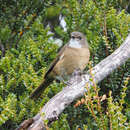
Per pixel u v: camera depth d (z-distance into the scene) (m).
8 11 12.57
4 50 12.27
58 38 12.88
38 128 6.95
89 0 11.41
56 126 8.51
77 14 11.28
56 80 10.21
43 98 9.16
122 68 9.41
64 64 9.93
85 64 9.96
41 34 11.66
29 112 9.01
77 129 9.18
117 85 9.47
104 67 8.12
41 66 10.28
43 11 12.56
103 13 10.65
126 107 9.08
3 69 9.73
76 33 10.12
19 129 7.07
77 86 7.67
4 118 7.61
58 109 7.26
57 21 13.34
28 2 12.52
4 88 9.31
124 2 12.29
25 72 9.47
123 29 10.16
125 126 7.80
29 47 10.29
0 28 12.41
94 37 10.49
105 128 7.44
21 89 9.63
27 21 12.52
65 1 12.84
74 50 9.80
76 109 9.45
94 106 7.41
